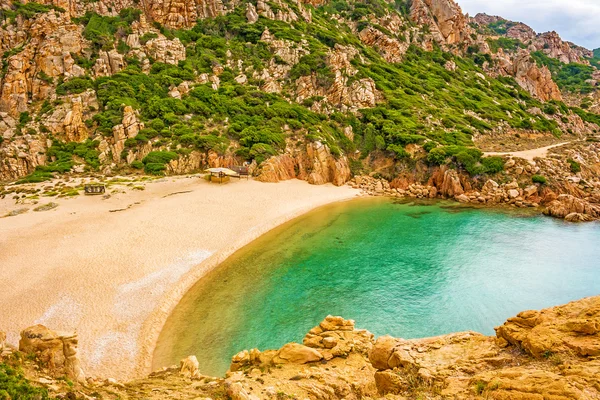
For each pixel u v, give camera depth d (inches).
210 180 2568.9
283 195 2470.5
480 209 2365.9
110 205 2047.2
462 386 517.7
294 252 1692.9
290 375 732.7
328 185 2822.3
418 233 1952.5
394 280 1454.2
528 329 591.5
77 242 1595.7
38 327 636.7
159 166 2620.6
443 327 1153.4
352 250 1729.8
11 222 1775.3
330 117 3297.2
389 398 543.2
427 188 2691.9
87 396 542.3
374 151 3083.2
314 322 1175.6
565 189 2431.1
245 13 4212.6
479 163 2677.2
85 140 2770.7
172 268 1445.6
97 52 3243.1
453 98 4015.8
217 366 968.3
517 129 3750.0
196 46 3708.2
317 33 4151.1
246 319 1182.3
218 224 1904.5
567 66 7071.9
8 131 2691.9
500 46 7165.4
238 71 3577.8
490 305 1277.1
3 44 3075.8
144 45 3484.3
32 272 1346.0
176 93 3152.1
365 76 3690.9
